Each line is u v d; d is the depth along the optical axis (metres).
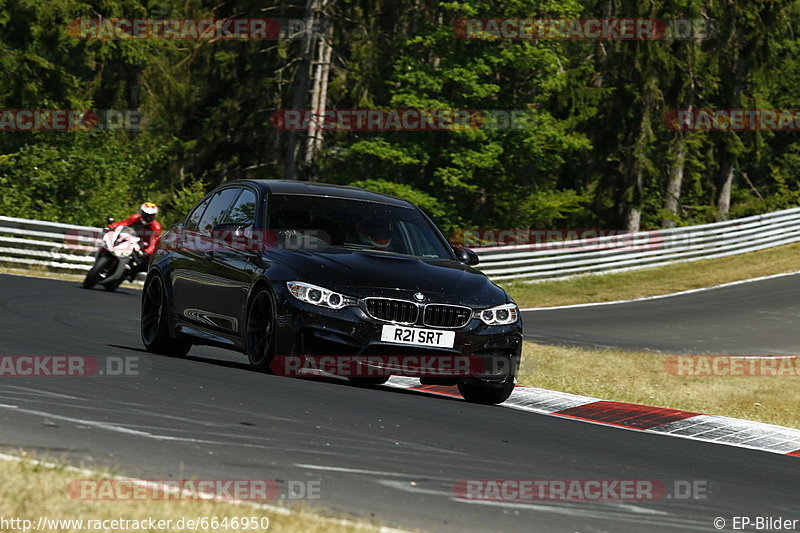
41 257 91.50
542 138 143.75
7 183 119.12
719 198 197.62
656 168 168.88
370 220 36.84
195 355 41.88
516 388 39.78
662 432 34.31
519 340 34.47
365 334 32.19
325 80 144.62
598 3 162.12
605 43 164.38
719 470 27.19
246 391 30.53
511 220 153.62
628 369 56.72
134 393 28.59
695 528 20.11
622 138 171.38
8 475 18.25
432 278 33.91
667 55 160.75
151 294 40.97
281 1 153.50
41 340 40.25
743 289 114.38
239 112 159.88
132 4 156.75
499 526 18.66
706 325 90.50
